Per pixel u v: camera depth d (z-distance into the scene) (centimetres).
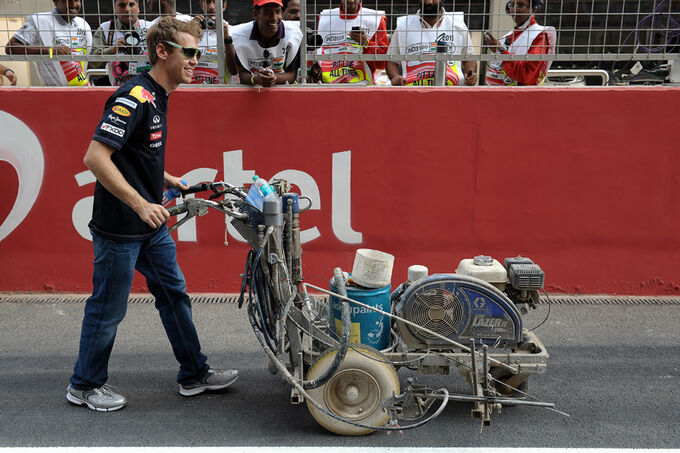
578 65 637
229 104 480
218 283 507
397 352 329
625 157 485
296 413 334
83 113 479
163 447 298
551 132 482
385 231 498
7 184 490
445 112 480
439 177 490
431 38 509
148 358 402
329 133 484
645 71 561
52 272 503
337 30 519
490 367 326
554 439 306
